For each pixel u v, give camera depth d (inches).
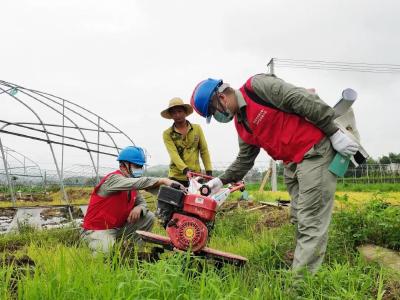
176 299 108.6
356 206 235.5
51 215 449.7
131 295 103.7
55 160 483.5
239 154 183.9
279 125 157.3
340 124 161.3
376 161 1851.6
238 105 161.2
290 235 221.3
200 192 169.8
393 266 173.6
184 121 263.6
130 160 220.7
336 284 132.0
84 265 135.9
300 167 156.4
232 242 237.6
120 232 231.0
